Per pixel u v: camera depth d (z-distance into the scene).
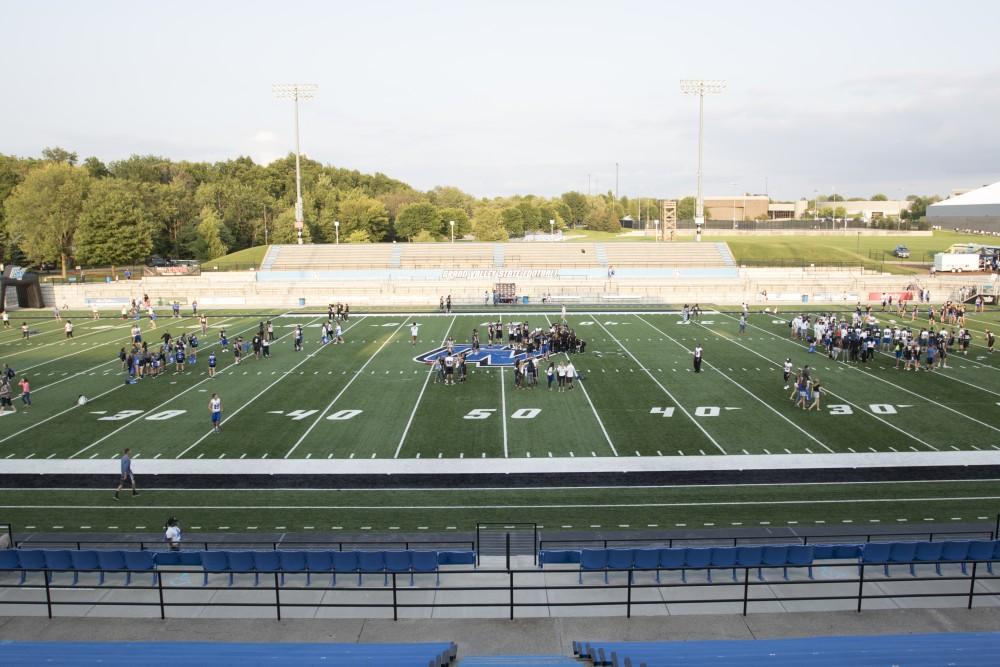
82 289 65.50
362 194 124.56
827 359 39.44
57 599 14.08
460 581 14.91
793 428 27.19
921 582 14.55
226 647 11.88
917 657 11.24
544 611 13.48
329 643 12.14
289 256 84.19
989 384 33.53
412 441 26.08
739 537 17.92
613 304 63.44
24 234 82.69
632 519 19.48
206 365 38.75
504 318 55.00
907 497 20.83
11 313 60.78
